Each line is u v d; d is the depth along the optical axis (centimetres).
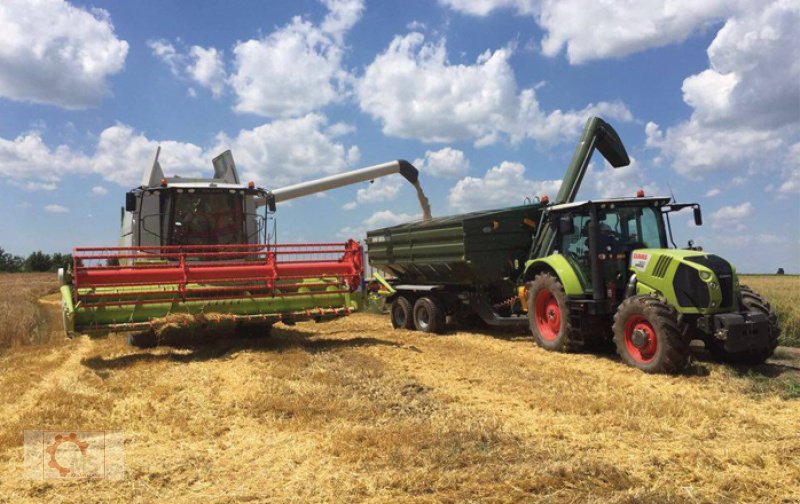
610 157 1283
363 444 462
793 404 604
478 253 1107
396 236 1335
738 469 419
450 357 867
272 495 377
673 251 801
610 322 909
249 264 949
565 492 371
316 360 805
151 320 850
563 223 918
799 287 1969
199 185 1005
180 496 376
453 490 378
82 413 561
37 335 1198
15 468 424
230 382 683
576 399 600
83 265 827
